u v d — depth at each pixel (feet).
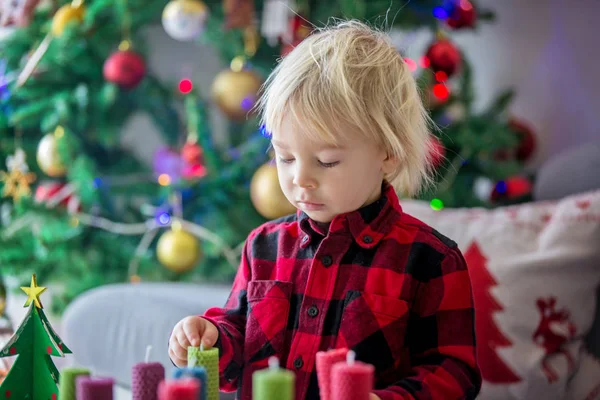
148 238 9.09
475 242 5.48
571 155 6.54
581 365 5.30
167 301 5.99
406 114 3.64
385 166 3.59
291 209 7.41
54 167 8.46
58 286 8.57
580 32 9.35
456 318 3.50
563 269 5.29
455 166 8.22
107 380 2.87
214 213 8.66
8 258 8.31
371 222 3.65
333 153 3.37
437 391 3.23
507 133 8.27
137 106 9.75
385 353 3.48
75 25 8.43
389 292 3.53
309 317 3.59
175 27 8.10
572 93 9.39
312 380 3.51
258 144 8.43
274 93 3.49
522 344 5.23
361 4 8.02
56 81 9.03
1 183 9.02
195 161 8.39
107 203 9.63
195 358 3.02
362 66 3.52
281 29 8.08
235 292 3.91
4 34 9.15
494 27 9.86
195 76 10.27
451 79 8.86
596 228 5.32
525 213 5.59
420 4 8.27
